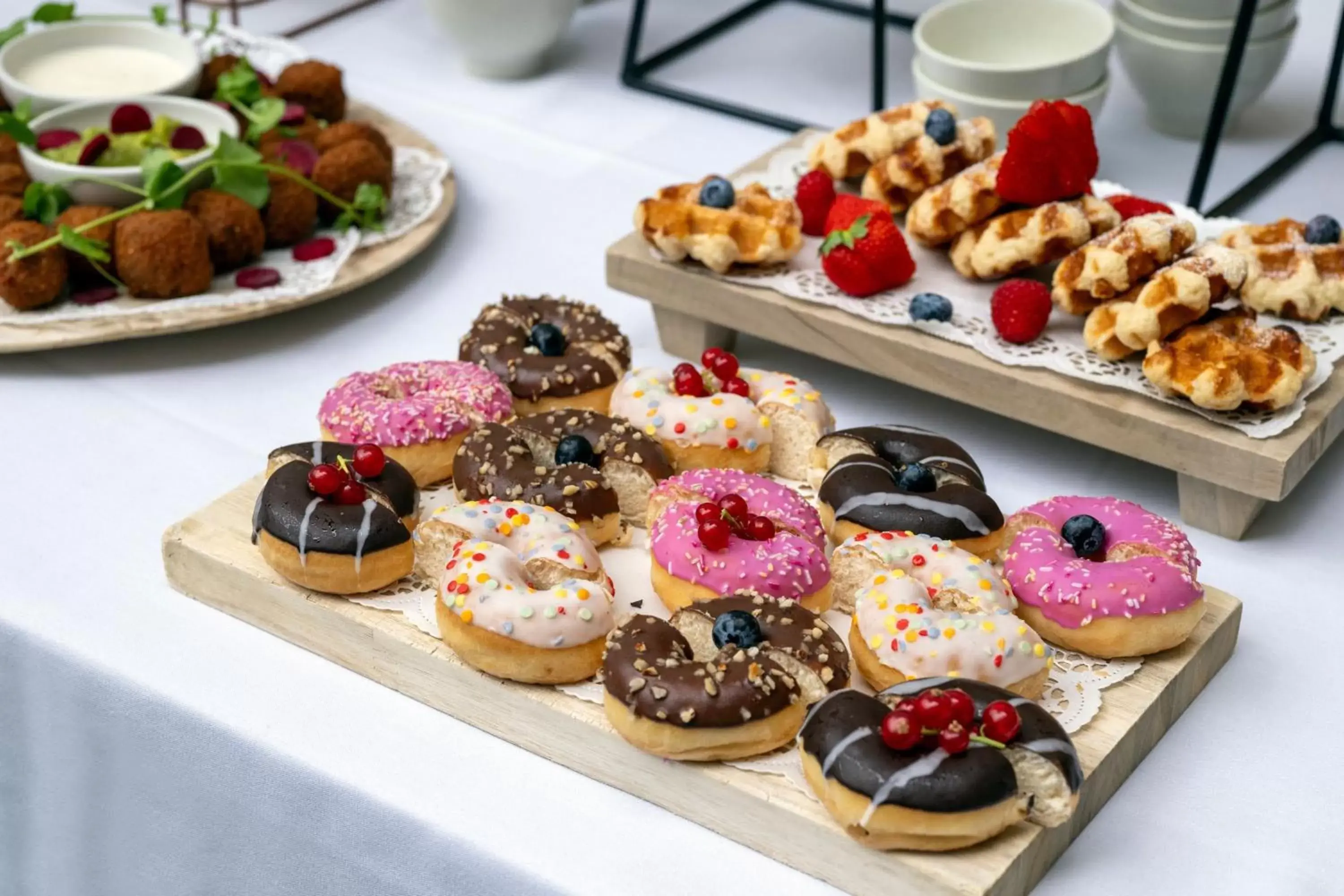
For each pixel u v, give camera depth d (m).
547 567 1.24
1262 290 1.51
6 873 1.43
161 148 1.80
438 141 2.09
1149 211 1.62
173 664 1.27
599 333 1.55
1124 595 1.21
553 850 1.10
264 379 1.64
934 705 1.04
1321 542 1.42
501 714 1.19
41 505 1.45
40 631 1.29
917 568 1.25
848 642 1.24
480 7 2.12
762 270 1.62
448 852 1.11
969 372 1.48
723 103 2.17
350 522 1.25
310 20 2.41
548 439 1.40
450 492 1.43
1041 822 1.07
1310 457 1.39
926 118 1.72
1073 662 1.22
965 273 1.59
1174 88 2.02
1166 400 1.41
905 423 1.58
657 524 1.29
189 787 1.25
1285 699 1.26
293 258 1.76
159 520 1.43
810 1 2.47
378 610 1.26
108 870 1.36
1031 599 1.24
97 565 1.38
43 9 2.06
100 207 1.71
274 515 1.26
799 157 1.84
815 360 1.68
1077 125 1.56
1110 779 1.15
